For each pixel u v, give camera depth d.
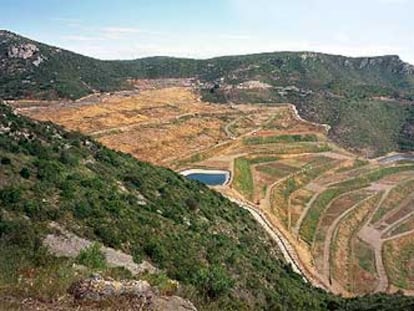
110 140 171.88
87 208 56.84
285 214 142.12
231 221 96.25
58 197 57.75
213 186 146.00
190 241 64.56
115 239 51.81
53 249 44.66
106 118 196.75
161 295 23.69
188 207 85.62
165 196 83.38
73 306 20.47
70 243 47.19
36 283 22.22
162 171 105.25
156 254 52.75
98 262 33.59
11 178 58.66
